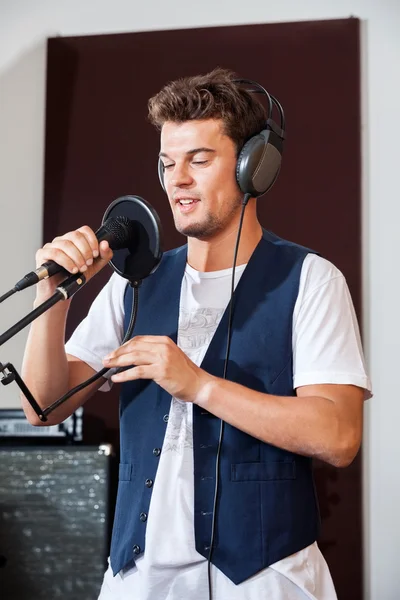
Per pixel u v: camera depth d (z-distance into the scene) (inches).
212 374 60.9
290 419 56.4
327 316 60.5
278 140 62.7
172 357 55.7
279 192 118.3
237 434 59.5
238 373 60.5
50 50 124.1
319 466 114.4
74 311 119.6
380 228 116.3
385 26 118.7
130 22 124.1
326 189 117.3
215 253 63.9
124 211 59.4
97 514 97.7
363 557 113.0
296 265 63.1
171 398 61.4
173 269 66.7
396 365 114.2
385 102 117.6
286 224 117.6
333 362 59.2
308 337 60.2
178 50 122.2
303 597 58.3
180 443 60.2
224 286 63.5
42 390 62.7
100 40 123.9
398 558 112.3
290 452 60.6
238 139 61.1
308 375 59.2
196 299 63.9
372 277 115.8
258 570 57.3
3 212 123.3
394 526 112.8
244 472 59.1
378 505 113.2
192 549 57.7
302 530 59.5
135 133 122.2
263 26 120.6
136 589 59.3
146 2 124.0
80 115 123.2
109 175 122.0
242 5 121.9
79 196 122.1
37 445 104.8
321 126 118.2
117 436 118.0
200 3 122.8
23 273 122.1
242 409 56.2
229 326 60.7
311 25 119.5
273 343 61.1
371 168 117.2
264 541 57.8
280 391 60.6
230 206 61.7
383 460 113.5
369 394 61.6
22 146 124.3
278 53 120.0
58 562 97.2
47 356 61.8
